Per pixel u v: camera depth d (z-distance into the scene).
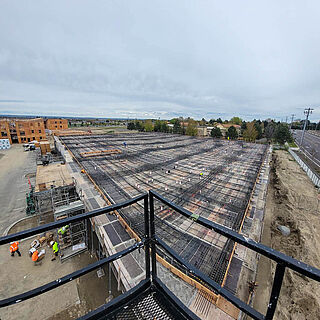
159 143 41.16
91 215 1.44
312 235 13.53
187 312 1.63
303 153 37.38
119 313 1.68
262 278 10.27
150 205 1.79
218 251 8.91
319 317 8.25
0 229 14.01
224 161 25.39
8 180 23.33
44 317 8.24
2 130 45.38
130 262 8.54
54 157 27.80
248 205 13.48
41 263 10.88
